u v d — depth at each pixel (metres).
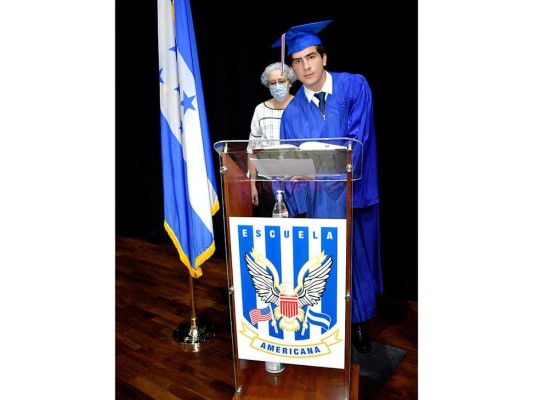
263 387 1.45
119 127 3.87
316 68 1.96
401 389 1.84
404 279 2.64
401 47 2.35
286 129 2.13
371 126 2.01
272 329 1.33
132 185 4.04
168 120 2.10
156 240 3.95
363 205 2.00
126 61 3.50
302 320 1.30
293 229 1.23
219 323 2.50
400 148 2.47
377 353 2.09
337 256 1.22
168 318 2.58
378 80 2.44
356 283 2.04
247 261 1.29
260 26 2.71
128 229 4.23
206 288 2.99
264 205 1.47
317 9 2.52
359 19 2.42
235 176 1.32
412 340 2.21
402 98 2.40
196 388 1.92
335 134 2.00
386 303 2.62
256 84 2.81
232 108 2.96
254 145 1.21
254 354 1.38
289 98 2.40
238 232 1.28
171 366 2.09
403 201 2.54
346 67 2.50
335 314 1.27
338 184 1.38
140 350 2.24
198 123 2.05
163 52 2.06
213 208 2.19
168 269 3.36
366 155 1.99
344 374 1.33
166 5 2.03
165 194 2.16
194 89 2.03
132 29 3.37
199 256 2.11
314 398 1.39
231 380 1.97
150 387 1.93
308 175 1.27
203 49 2.94
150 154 3.73
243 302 1.34
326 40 2.52
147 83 3.47
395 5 2.32
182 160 2.11
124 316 2.62
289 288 1.28
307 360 1.34
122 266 3.44
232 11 2.78
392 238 2.62
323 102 2.02
